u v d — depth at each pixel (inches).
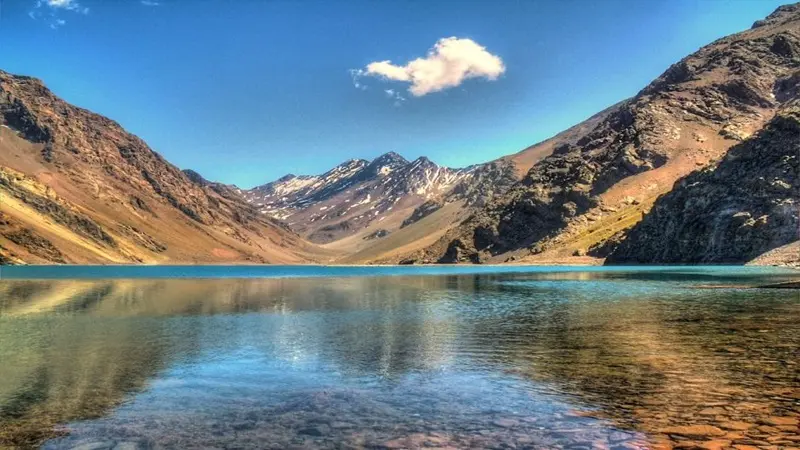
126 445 557.3
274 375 878.4
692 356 937.5
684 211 6796.3
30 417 657.6
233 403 714.2
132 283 4040.4
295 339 1236.5
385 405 695.1
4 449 548.4
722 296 2159.2
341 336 1280.8
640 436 546.0
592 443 532.1
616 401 674.8
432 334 1294.3
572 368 874.8
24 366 953.5
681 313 1593.3
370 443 553.0
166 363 977.5
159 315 1776.6
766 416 597.9
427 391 761.0
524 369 883.4
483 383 797.9
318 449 538.0
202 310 1940.2
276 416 653.9
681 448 508.1
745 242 5787.4
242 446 550.3
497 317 1625.2
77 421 641.6
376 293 2837.1
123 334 1338.6
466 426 601.0
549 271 5984.3
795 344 1037.8
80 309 1989.4
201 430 602.9
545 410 650.8
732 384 739.4
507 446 532.7
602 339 1152.2
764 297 2073.1
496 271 6525.6
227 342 1202.0
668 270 5231.3
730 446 509.0
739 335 1152.8
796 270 4372.5
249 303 2229.3
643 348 1027.9
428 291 2945.4
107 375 884.0
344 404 703.7
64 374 891.4
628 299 2166.6
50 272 6737.2
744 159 6476.4
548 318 1565.0
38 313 1850.4
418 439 561.3
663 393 703.1
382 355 1033.5
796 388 713.6
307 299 2437.3
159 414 665.6
